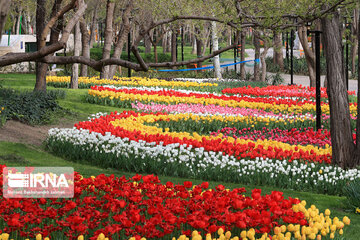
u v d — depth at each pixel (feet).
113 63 17.67
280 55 149.89
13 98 55.98
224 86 96.78
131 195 21.58
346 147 38.63
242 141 41.09
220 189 22.98
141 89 82.12
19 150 39.73
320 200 29.86
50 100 61.62
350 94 87.20
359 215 27.17
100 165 38.09
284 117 60.49
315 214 19.70
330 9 32.35
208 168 34.68
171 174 35.37
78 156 39.63
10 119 51.37
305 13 31.81
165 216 18.15
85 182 23.29
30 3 79.36
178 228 18.69
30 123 52.54
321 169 34.40
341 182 32.60
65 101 70.13
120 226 18.13
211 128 55.93
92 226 18.54
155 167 35.53
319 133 50.70
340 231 19.30
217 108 64.75
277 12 29.40
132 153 37.29
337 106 38.99
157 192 22.57
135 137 42.32
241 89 85.61
